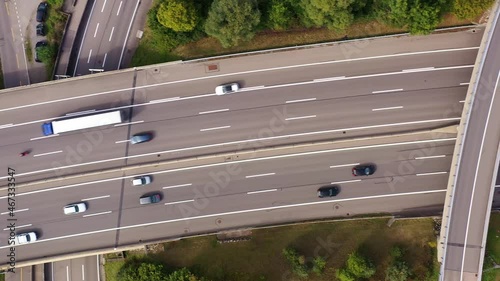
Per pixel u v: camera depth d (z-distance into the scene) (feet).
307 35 200.44
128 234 202.39
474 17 192.24
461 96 198.29
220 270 198.70
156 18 196.85
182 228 202.28
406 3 177.17
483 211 184.34
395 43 199.52
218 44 202.39
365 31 199.52
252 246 200.13
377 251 197.16
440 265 190.60
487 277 193.98
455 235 186.19
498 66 185.88
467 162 185.88
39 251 202.49
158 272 193.77
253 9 180.65
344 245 198.70
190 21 187.52
